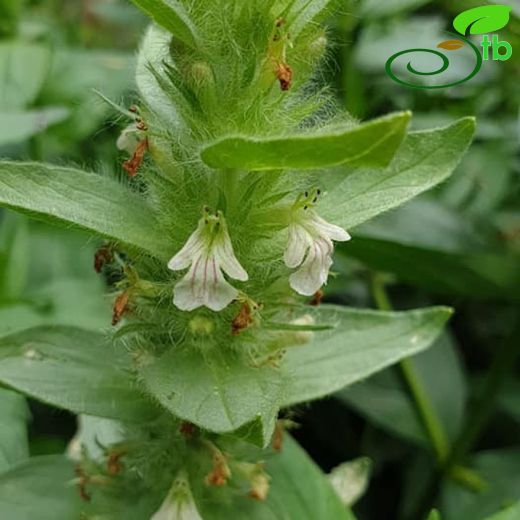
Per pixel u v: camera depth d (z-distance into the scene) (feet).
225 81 0.87
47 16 1.92
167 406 0.86
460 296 1.34
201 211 0.89
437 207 1.34
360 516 1.34
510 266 1.23
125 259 0.98
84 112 1.41
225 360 0.91
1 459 1.05
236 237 0.89
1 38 1.53
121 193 0.90
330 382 0.99
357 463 1.10
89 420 1.06
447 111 1.43
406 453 1.36
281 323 0.92
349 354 1.01
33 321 1.18
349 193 0.94
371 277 1.36
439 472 1.32
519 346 1.30
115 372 0.97
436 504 1.32
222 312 0.91
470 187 1.38
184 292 0.85
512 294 1.25
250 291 0.91
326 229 0.88
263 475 0.97
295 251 0.87
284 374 0.96
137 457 0.97
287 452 1.03
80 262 1.34
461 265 1.23
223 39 0.86
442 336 1.39
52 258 1.33
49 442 1.24
